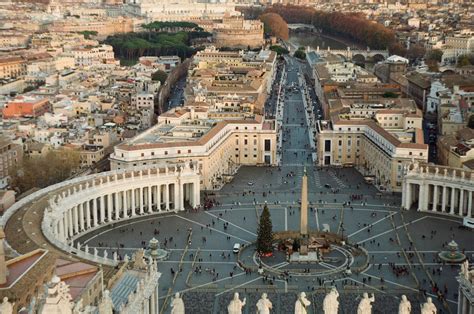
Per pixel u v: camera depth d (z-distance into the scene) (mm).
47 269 196375
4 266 185500
